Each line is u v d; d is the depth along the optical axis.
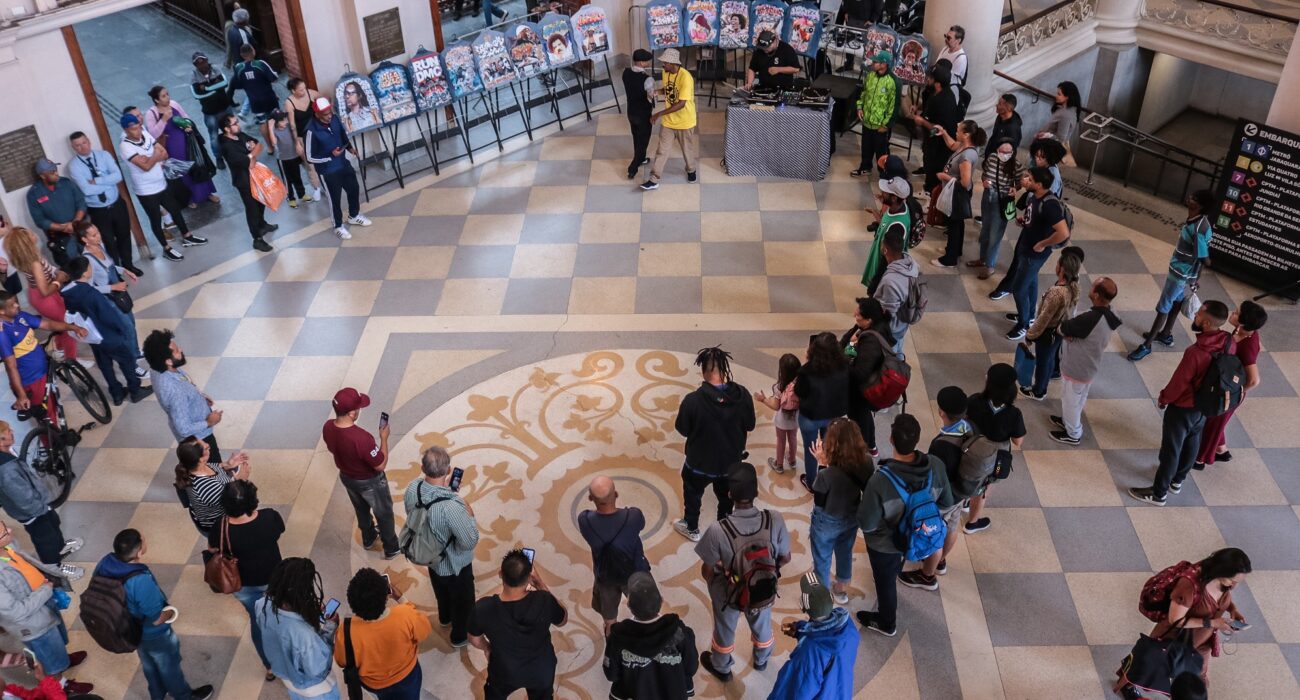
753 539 5.73
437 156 12.48
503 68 12.11
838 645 5.24
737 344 9.26
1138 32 15.41
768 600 5.66
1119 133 16.42
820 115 11.25
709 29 12.88
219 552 5.96
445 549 6.09
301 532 7.57
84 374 8.52
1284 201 9.27
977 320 9.48
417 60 11.44
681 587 7.05
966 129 9.48
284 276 10.38
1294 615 6.76
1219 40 14.62
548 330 9.52
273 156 12.66
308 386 8.95
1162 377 8.76
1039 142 8.60
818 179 11.70
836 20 13.73
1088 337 7.50
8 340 7.78
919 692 6.38
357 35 11.59
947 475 6.33
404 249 10.75
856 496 6.24
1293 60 8.93
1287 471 7.84
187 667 6.66
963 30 11.11
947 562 7.21
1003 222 9.63
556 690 6.45
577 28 12.51
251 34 13.83
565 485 7.89
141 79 15.02
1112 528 7.43
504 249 10.70
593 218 11.16
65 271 8.15
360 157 12.22
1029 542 7.34
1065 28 14.82
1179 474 7.58
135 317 9.87
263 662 6.59
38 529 6.98
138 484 8.09
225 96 12.23
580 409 8.61
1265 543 7.27
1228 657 6.51
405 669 5.45
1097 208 11.09
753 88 11.67
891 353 7.21
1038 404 8.54
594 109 13.43
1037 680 6.44
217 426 8.54
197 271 10.51
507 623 5.33
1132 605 6.88
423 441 8.34
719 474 6.83
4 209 9.63
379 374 9.05
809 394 7.00
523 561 5.29
